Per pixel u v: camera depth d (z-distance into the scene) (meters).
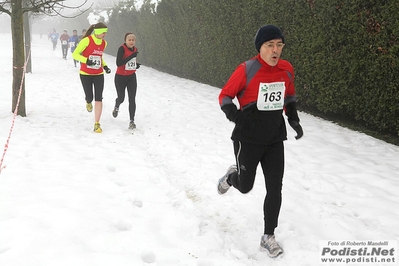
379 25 5.92
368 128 6.80
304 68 7.84
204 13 11.88
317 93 7.68
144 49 19.94
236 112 2.92
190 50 13.61
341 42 6.77
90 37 6.37
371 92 6.30
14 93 7.32
